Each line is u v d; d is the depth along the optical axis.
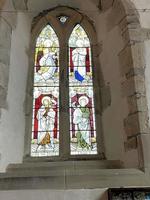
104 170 2.64
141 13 3.31
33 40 3.89
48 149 3.27
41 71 3.71
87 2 3.92
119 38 3.34
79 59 3.81
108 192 2.42
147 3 3.37
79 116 3.45
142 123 2.74
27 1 3.78
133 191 2.42
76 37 3.96
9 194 2.46
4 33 3.26
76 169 2.89
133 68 2.98
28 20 3.93
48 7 4.07
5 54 3.20
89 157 3.20
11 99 3.18
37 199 2.43
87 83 3.64
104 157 3.19
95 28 3.97
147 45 3.13
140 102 2.83
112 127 3.20
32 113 3.45
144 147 2.64
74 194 2.46
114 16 3.51
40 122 3.41
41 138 3.32
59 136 3.32
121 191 2.42
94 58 3.77
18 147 3.14
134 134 2.77
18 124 3.23
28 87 3.57
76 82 3.64
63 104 3.48
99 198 2.43
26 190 2.48
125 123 2.94
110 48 3.51
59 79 3.65
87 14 4.04
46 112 3.46
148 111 2.80
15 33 3.52
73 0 4.03
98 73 3.65
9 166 2.92
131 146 2.78
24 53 3.68
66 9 4.10
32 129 3.37
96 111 3.46
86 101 3.54
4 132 2.93
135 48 3.08
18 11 3.67
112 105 3.28
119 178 2.56
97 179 2.55
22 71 3.53
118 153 3.02
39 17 4.05
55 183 2.52
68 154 3.22
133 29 3.18
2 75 3.07
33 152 3.25
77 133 3.35
